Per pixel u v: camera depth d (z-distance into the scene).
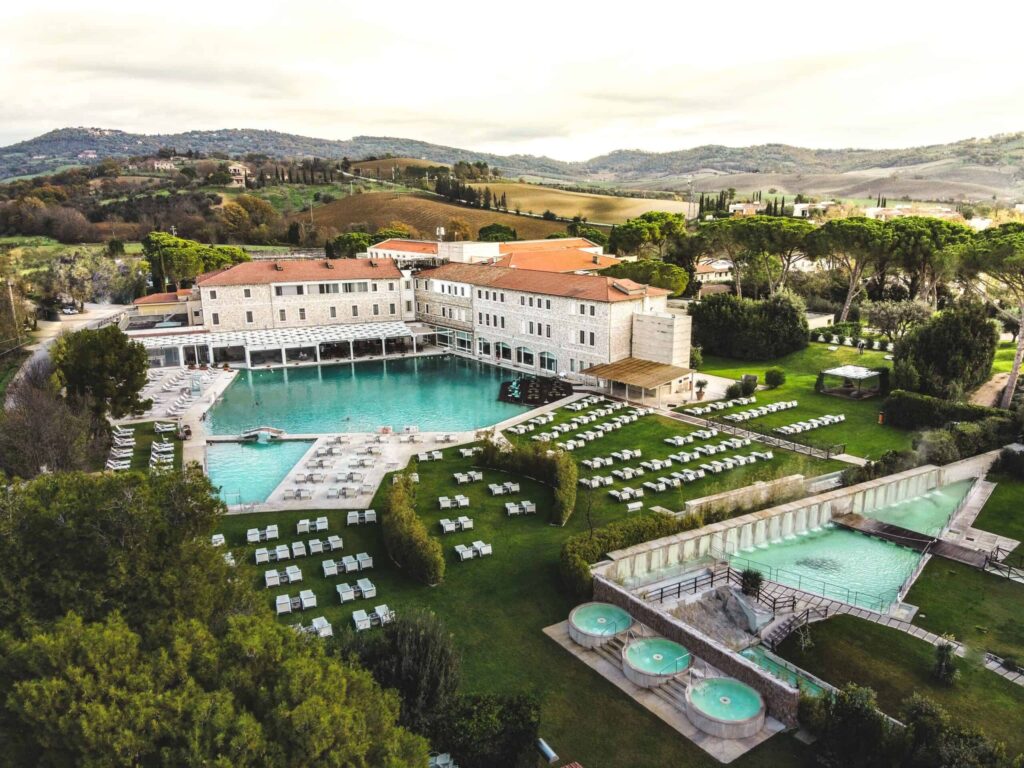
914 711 21.78
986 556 36.25
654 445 54.53
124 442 55.12
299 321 92.88
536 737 22.09
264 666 16.34
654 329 71.12
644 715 24.88
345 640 24.08
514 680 26.80
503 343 86.12
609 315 71.31
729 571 35.56
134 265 143.12
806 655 28.62
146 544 20.23
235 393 74.00
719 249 108.75
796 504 41.19
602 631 29.41
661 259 120.12
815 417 61.16
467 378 79.56
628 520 39.47
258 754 14.08
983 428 50.62
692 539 36.94
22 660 15.04
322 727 14.39
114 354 53.22
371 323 96.31
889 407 58.75
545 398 69.44
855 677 27.08
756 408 63.47
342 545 37.81
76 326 102.12
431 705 22.25
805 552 38.75
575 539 34.91
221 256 127.19
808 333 83.44
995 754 19.59
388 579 34.66
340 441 57.06
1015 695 25.80
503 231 172.50
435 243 118.25
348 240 149.50
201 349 86.62
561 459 45.44
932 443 48.62
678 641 28.66
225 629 19.88
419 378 79.81
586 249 125.94
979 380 60.28
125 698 14.31
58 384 51.44
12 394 53.00
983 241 64.12
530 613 31.53
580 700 25.67
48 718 13.78
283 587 33.78
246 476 49.88
